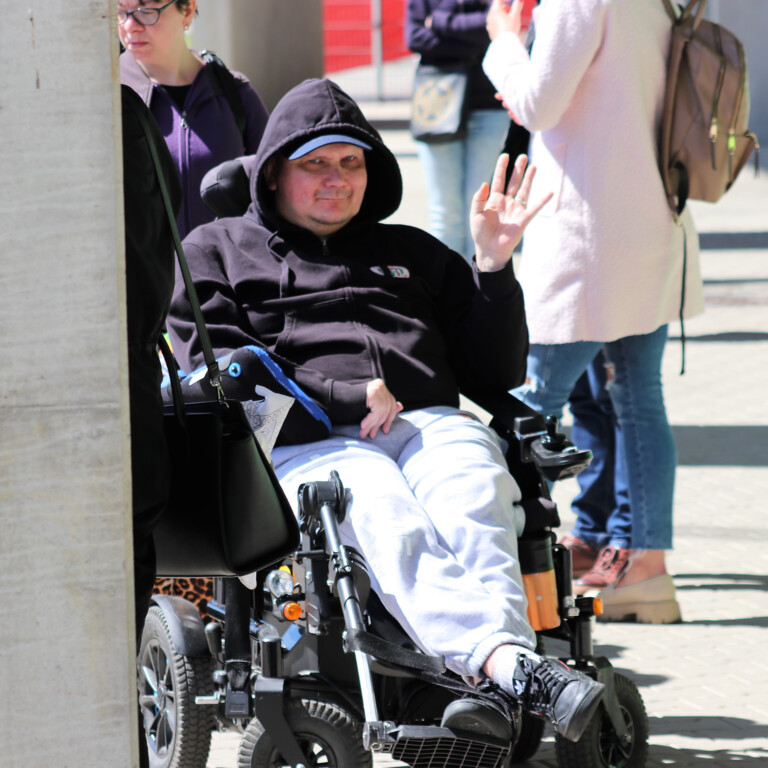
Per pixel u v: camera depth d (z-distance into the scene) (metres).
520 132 17.92
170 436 9.98
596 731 12.64
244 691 12.09
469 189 29.25
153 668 13.71
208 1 25.70
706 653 17.20
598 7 16.72
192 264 14.31
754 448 27.59
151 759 13.45
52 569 7.83
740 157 17.88
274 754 11.82
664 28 17.47
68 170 7.65
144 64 17.62
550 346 17.91
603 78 17.11
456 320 14.76
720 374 34.41
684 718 14.99
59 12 7.55
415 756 11.29
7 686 7.85
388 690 12.38
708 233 56.50
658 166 17.44
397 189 14.67
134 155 9.20
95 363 7.76
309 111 14.14
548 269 17.59
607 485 19.86
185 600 13.66
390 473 12.73
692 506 23.84
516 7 17.91
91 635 7.89
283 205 14.50
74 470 7.79
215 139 17.50
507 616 11.55
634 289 17.45
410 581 11.78
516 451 13.59
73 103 7.62
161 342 9.99
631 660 16.97
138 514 9.15
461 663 11.45
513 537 12.39
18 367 7.71
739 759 13.79
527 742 13.89
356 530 12.06
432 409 13.80
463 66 28.56
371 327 14.16
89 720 7.93
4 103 7.57
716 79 17.27
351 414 13.38
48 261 7.69
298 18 26.66
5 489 7.75
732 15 87.50
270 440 12.68
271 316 14.05
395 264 14.70
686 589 19.86
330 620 11.91
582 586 18.84
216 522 9.99
